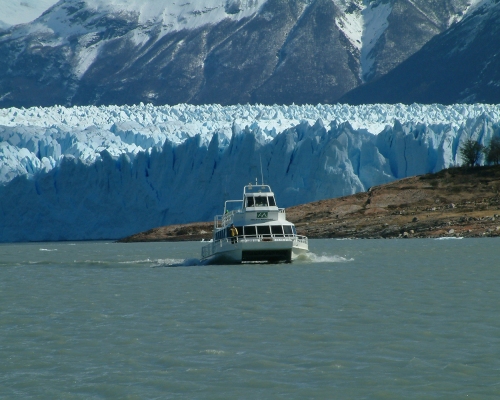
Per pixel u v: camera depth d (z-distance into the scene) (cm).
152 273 16662
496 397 6606
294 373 7462
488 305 10838
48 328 9794
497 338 8619
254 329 9462
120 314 10781
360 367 7606
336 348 8381
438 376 7225
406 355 8000
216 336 9094
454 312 10319
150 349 8488
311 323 9775
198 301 11850
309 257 18100
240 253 17125
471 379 7106
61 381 7312
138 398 6781
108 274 16775
